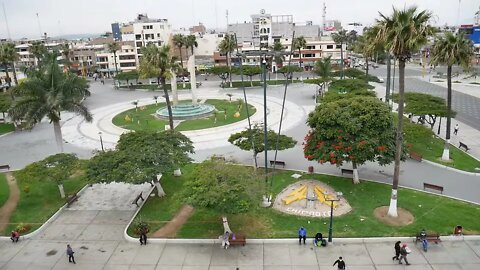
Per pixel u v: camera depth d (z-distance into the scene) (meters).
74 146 62.06
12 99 76.25
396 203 35.44
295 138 61.69
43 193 44.28
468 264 28.70
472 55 42.69
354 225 34.38
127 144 42.66
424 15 29.95
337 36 130.00
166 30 160.75
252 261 30.19
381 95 96.31
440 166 47.47
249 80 131.12
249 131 48.31
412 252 30.36
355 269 28.58
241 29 188.75
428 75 132.25
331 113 39.94
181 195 32.81
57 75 47.03
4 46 95.62
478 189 40.97
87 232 35.69
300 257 30.41
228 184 32.31
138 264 30.44
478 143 56.38
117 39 198.25
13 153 59.81
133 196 42.91
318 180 44.56
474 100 86.69
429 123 62.88
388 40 30.34
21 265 30.91
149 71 48.25
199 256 31.17
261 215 36.69
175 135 44.22
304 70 148.50
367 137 38.59
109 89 124.25
